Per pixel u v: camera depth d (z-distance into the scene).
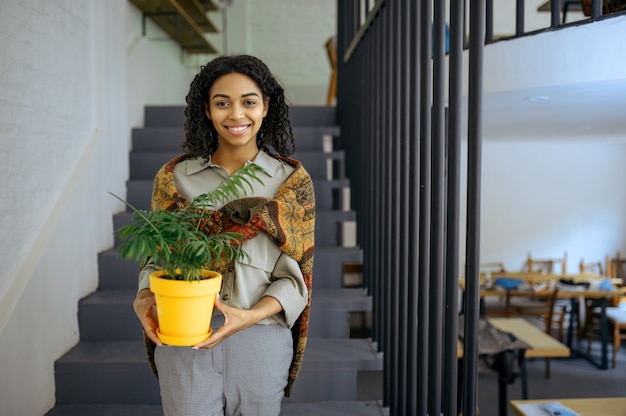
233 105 1.07
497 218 7.27
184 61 5.06
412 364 1.76
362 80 2.81
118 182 2.96
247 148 1.16
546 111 2.99
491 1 2.25
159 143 3.37
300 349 1.23
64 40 2.30
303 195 1.16
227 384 1.12
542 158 7.23
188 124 1.17
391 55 2.15
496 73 2.20
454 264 1.40
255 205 1.09
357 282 3.19
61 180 2.26
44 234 2.03
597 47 1.86
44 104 2.09
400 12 1.93
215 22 6.53
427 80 1.64
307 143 3.43
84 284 2.40
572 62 1.93
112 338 2.31
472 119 1.28
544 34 2.01
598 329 6.73
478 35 1.26
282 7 6.77
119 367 2.06
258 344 1.13
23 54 1.91
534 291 5.88
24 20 1.92
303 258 1.16
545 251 7.34
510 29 6.90
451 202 1.39
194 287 0.94
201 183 1.15
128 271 2.57
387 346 2.07
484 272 7.17
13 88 1.84
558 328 6.80
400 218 1.88
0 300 1.74
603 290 5.91
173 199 1.11
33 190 1.99
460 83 1.37
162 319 0.99
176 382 1.11
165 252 0.92
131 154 3.21
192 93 1.14
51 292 2.03
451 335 1.41
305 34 6.80
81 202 2.37
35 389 1.90
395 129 2.02
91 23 2.64
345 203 3.92
